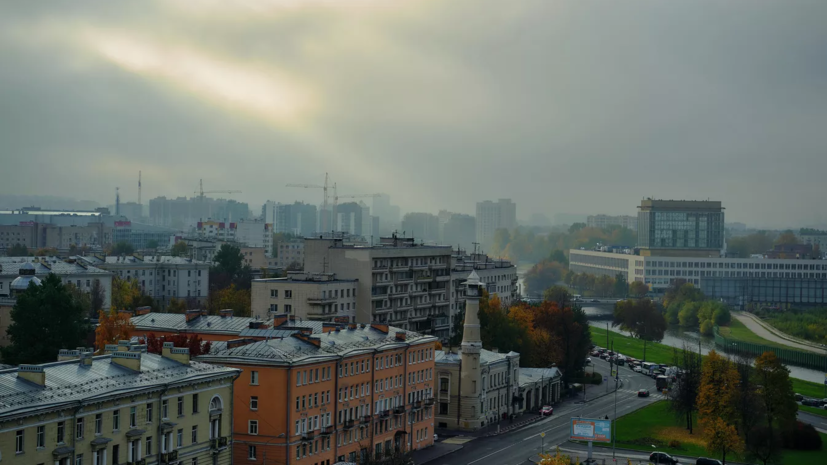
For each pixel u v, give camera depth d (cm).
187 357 16012
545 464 17912
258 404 17925
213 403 16075
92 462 13462
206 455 15838
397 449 19712
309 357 18550
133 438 14112
